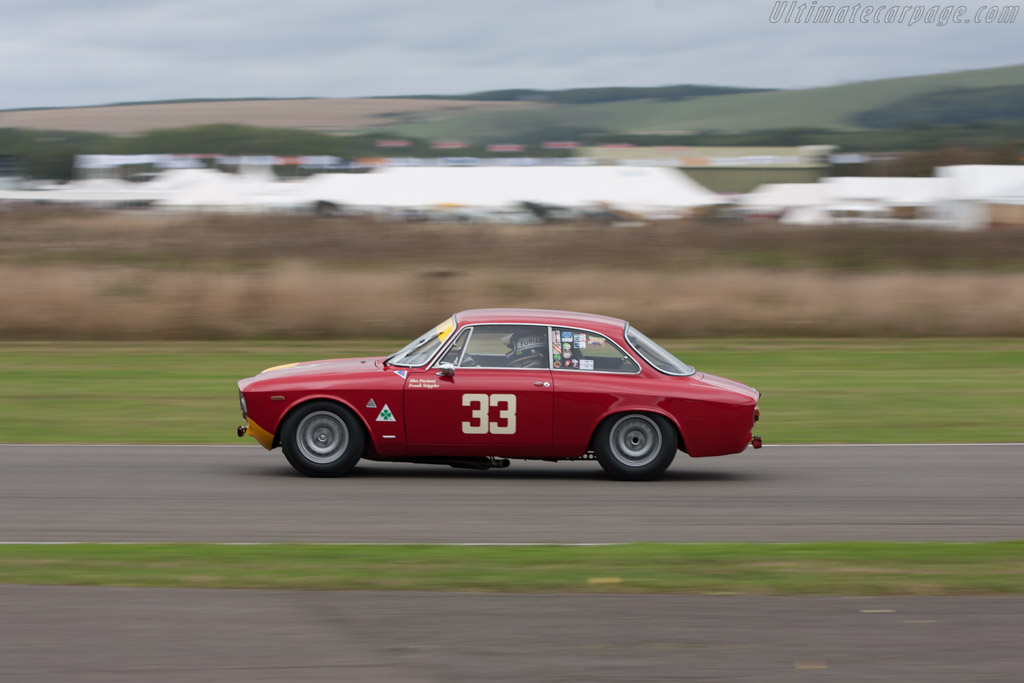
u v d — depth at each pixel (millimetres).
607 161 193750
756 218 154000
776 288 64812
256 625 14203
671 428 25094
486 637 13844
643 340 25938
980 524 21469
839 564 17641
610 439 25062
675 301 61969
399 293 60969
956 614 15000
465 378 24688
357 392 24625
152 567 16969
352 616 14617
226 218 147500
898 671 12883
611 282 64938
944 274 70750
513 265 77062
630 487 24812
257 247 100438
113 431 32844
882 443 32094
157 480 24781
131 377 44344
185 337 56406
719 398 25000
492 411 24625
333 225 133375
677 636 13969
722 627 14344
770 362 49812
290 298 60062
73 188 197125
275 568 17000
